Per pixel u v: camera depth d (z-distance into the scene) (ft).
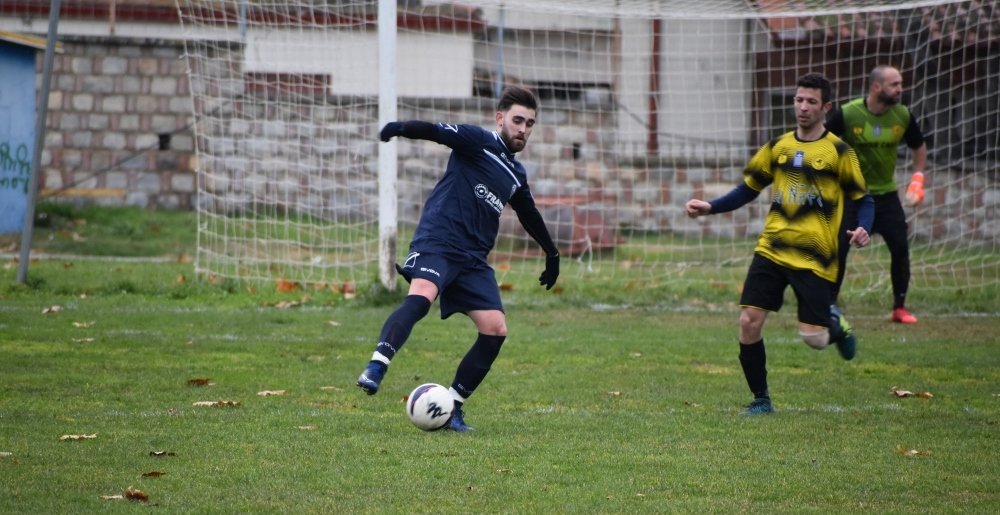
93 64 259.39
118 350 108.88
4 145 226.38
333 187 225.15
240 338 118.42
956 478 65.05
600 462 68.03
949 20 224.53
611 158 251.39
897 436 76.95
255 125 238.07
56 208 241.35
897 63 234.58
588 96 256.93
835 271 83.46
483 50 262.67
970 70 229.25
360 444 72.18
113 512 55.42
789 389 96.02
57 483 60.80
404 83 260.21
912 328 134.31
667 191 248.93
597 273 191.52
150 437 73.00
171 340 115.65
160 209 261.85
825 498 60.44
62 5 264.52
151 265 180.75
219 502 57.82
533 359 110.22
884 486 63.05
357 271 179.42
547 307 150.51
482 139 75.87
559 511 56.95
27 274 152.46
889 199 133.18
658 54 245.24
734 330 131.85
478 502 58.49
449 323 133.90
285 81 245.65
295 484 61.72
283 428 77.05
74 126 260.21
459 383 77.36
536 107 77.66
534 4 168.55
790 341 123.95
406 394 91.25
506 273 188.14
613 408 86.69
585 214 225.15
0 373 95.50
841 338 85.71
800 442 74.74
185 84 260.21
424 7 255.91
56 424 76.59
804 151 82.89
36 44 229.66
